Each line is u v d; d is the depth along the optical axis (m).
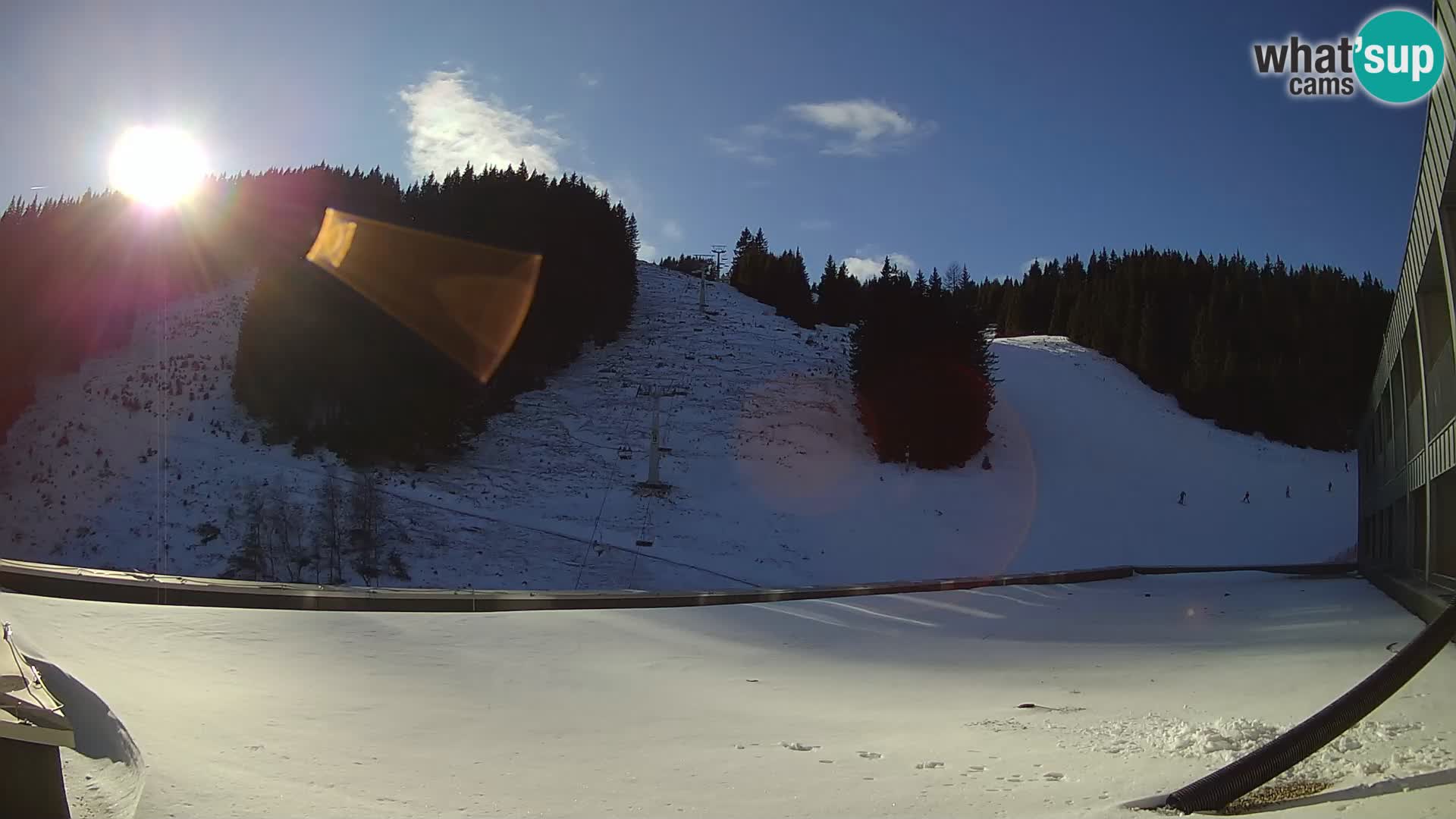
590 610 20.53
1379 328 72.75
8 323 57.84
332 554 35.97
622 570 37.75
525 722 10.09
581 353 65.06
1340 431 66.50
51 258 65.19
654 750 8.73
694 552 40.81
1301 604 25.27
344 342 50.06
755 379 61.50
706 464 50.19
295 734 8.50
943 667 15.71
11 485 44.66
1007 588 30.56
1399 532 26.03
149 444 47.34
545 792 7.06
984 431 55.97
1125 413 66.12
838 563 41.69
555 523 41.94
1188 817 5.89
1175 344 75.62
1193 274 89.56
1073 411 64.62
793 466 51.06
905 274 57.88
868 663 16.28
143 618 13.69
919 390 53.09
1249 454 62.28
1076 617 24.20
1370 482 32.34
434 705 10.66
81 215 70.31
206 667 11.20
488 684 12.33
